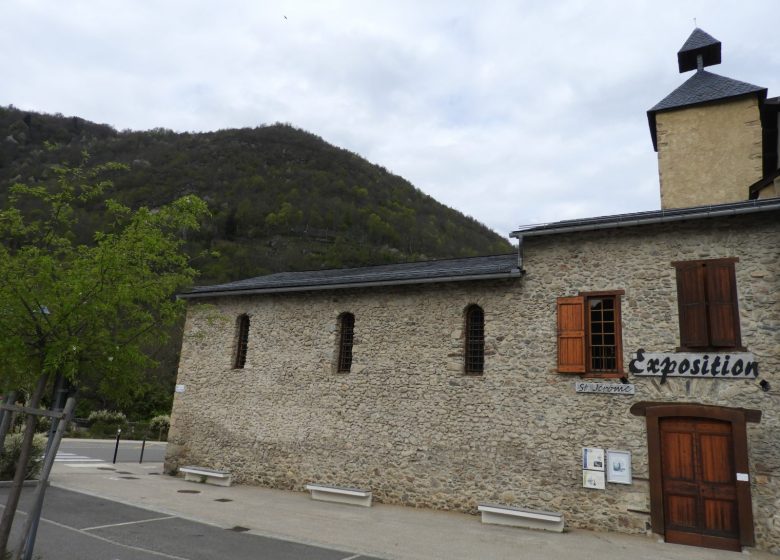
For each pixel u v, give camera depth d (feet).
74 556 21.54
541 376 32.86
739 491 26.78
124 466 50.44
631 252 32.07
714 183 39.55
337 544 25.18
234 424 43.52
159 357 107.14
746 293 28.84
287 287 42.88
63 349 16.98
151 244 18.86
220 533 26.53
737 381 28.04
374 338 39.11
